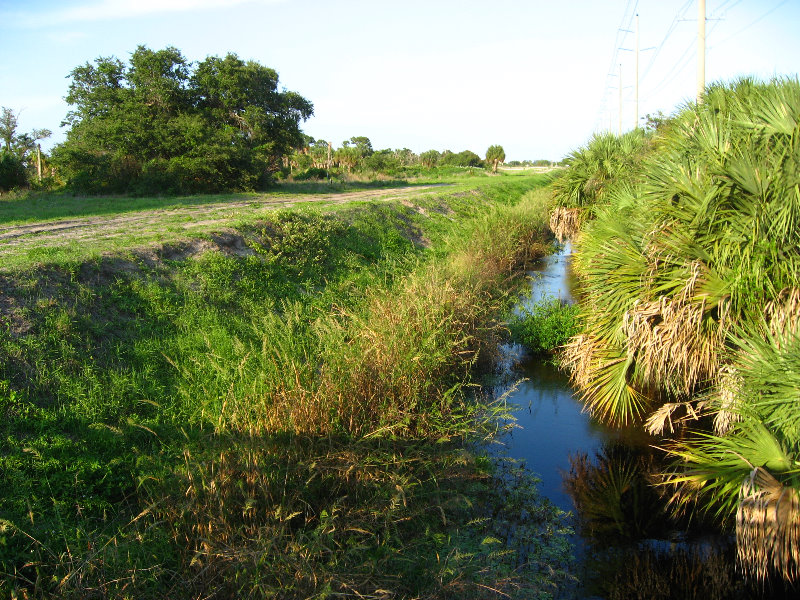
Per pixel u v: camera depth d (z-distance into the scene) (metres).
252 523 4.43
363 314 8.45
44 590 3.86
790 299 5.60
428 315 7.93
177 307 8.58
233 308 9.36
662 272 6.75
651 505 5.91
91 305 7.71
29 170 30.59
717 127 7.21
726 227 6.36
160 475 4.94
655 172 7.36
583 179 18.00
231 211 17.73
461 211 24.33
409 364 6.43
